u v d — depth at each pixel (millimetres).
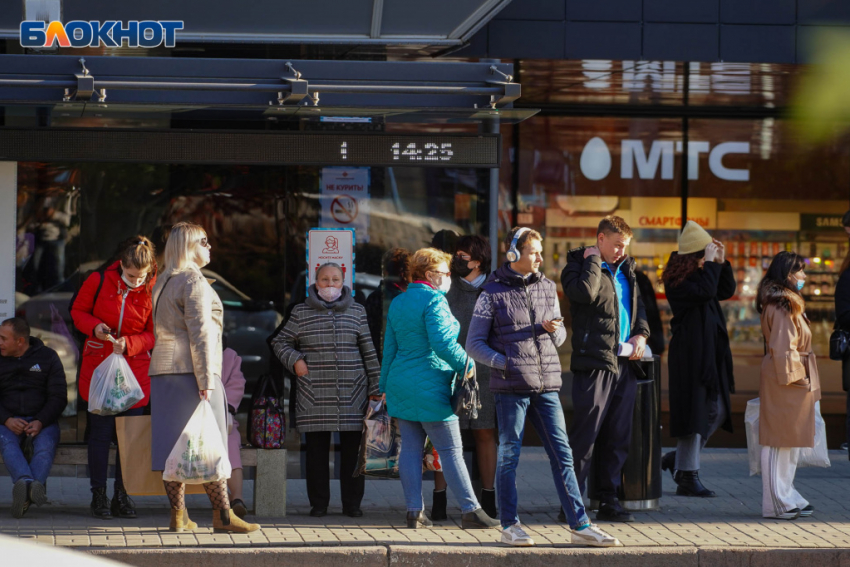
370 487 23016
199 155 21594
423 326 17781
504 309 17234
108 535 17594
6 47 22266
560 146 29406
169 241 17875
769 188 29828
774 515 19469
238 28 21938
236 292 23703
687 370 21578
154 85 19453
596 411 18812
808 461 19891
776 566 16766
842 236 29938
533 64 23703
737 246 29859
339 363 19625
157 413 17422
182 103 19844
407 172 23219
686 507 20703
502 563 16625
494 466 19547
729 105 29203
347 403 19531
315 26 22047
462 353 17375
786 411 19266
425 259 18016
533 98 28250
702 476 24406
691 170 29703
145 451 18156
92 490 19219
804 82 25453
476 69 20516
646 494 20156
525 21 23156
